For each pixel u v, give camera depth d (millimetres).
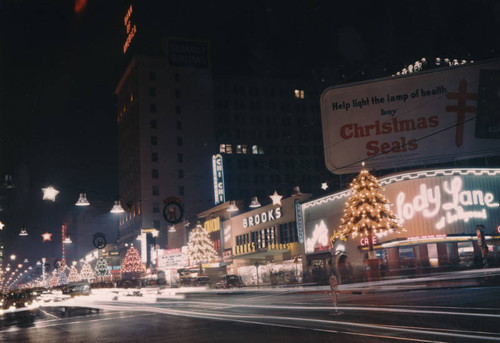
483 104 48688
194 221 97000
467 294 19578
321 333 12477
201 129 128875
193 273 76562
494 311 14102
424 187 44062
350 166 50656
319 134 138125
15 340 15789
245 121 132750
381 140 50094
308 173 134750
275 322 15641
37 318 26047
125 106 139750
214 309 23062
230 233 78312
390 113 50250
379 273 37094
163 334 14602
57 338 15539
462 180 44219
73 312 28297
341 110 51531
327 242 52375
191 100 129625
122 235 144000
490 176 44969
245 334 13312
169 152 125375
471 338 10258
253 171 129875
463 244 44500
